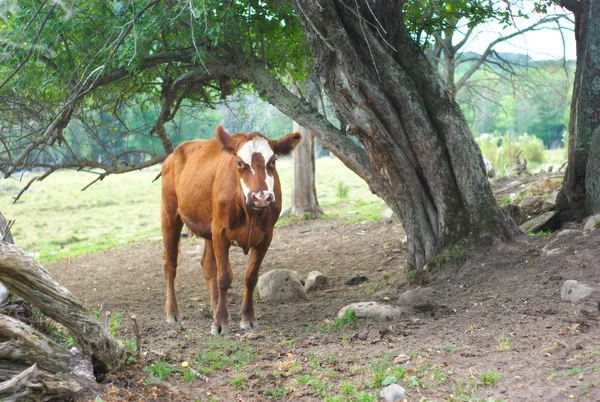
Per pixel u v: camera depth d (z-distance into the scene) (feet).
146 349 20.02
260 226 24.09
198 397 17.03
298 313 27.35
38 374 15.11
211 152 26.76
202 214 26.35
